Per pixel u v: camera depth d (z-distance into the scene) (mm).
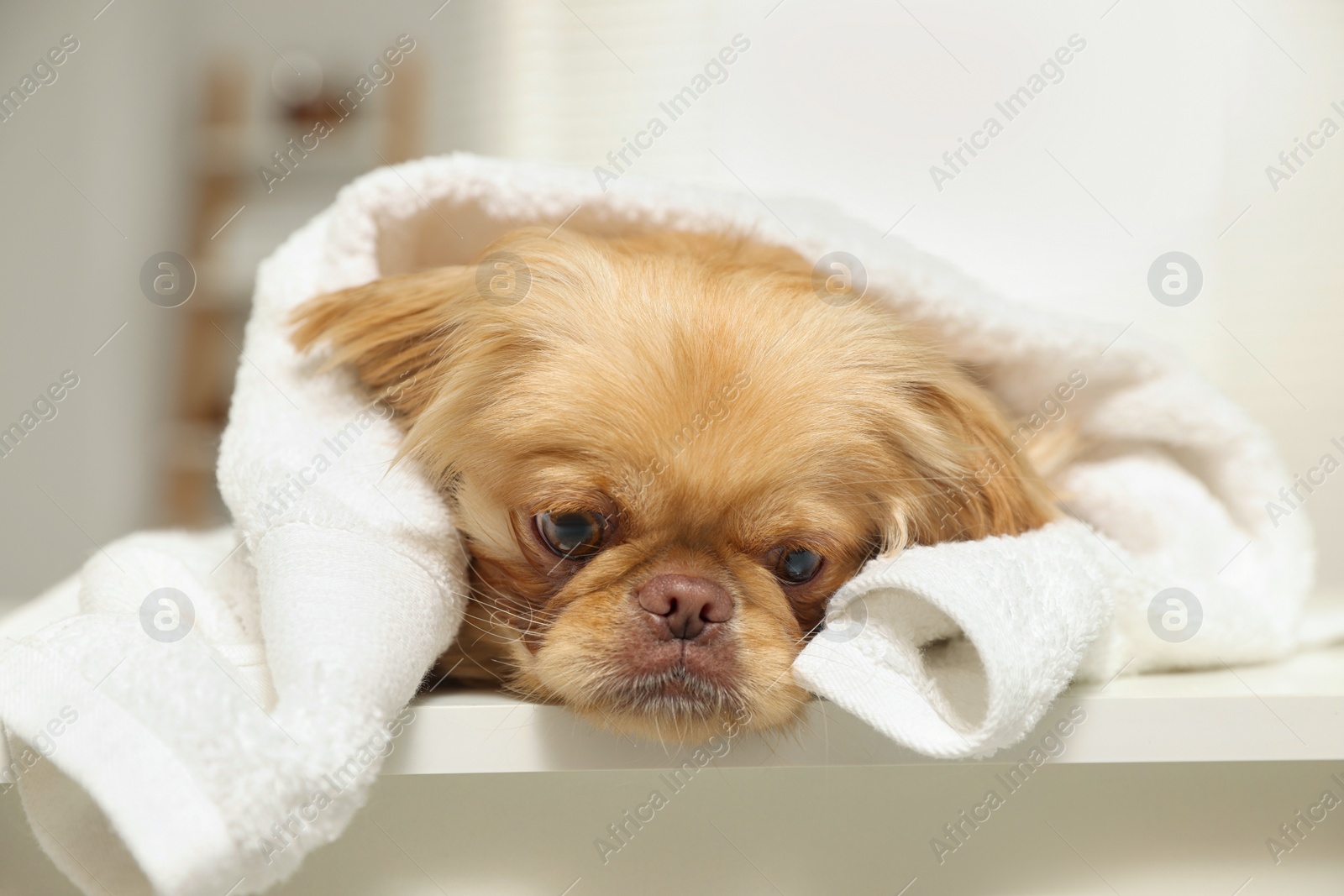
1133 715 504
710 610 521
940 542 558
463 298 561
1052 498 566
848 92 884
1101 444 596
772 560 539
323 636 479
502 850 511
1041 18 850
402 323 563
